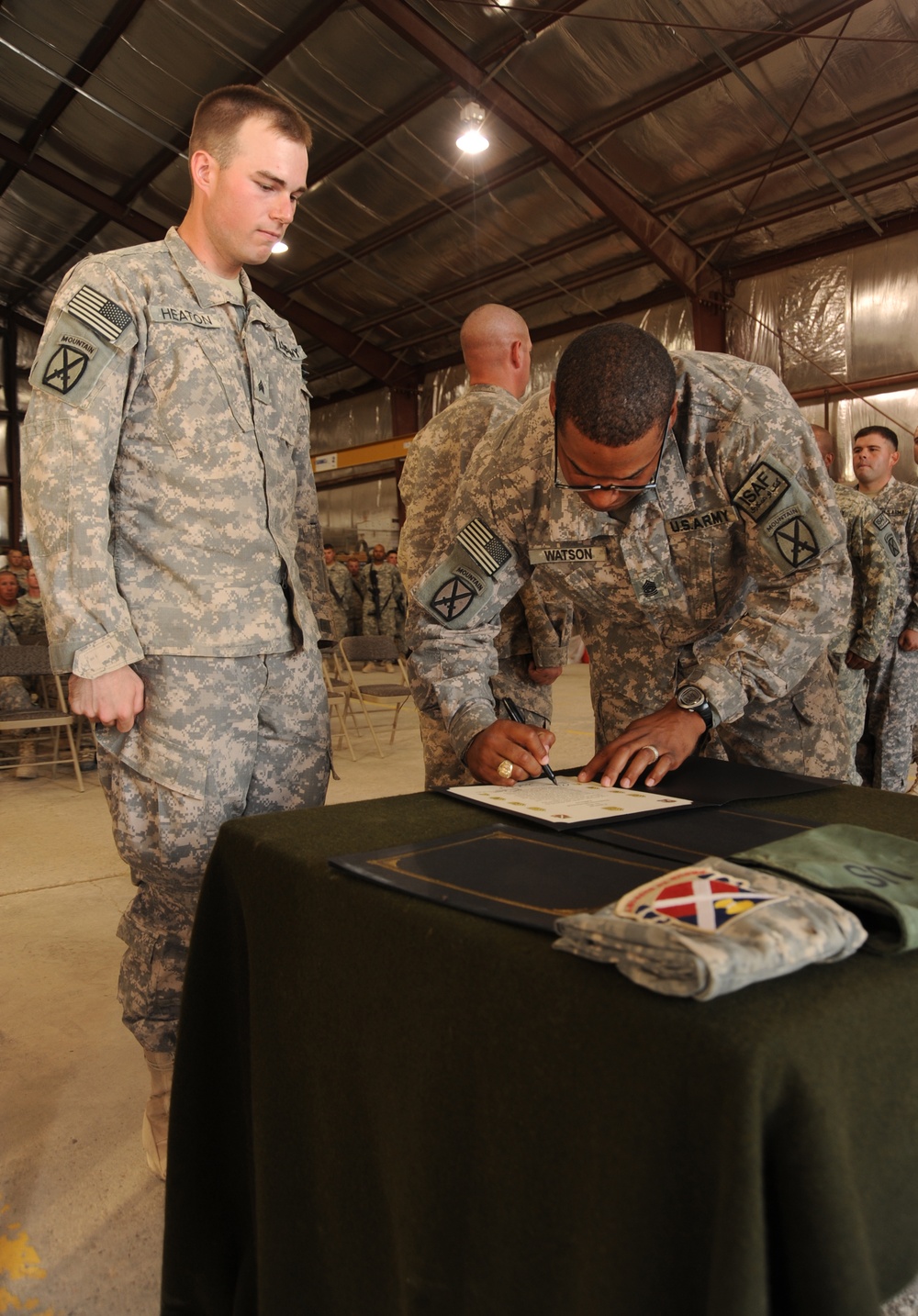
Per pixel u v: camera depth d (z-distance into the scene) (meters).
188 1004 1.02
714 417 1.39
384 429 14.64
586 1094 0.62
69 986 2.30
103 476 1.35
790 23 7.08
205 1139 1.04
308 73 8.55
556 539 1.52
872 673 3.49
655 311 11.03
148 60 8.76
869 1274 0.57
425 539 2.32
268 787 1.53
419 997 0.75
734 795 1.18
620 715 1.85
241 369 1.49
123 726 1.36
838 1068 0.58
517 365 2.36
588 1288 0.61
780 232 9.67
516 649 2.29
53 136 10.44
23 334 16.12
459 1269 0.73
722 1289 0.53
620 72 7.88
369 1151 0.82
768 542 1.38
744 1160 0.53
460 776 2.24
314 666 1.58
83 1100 1.77
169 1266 1.03
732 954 0.59
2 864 3.35
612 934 0.64
